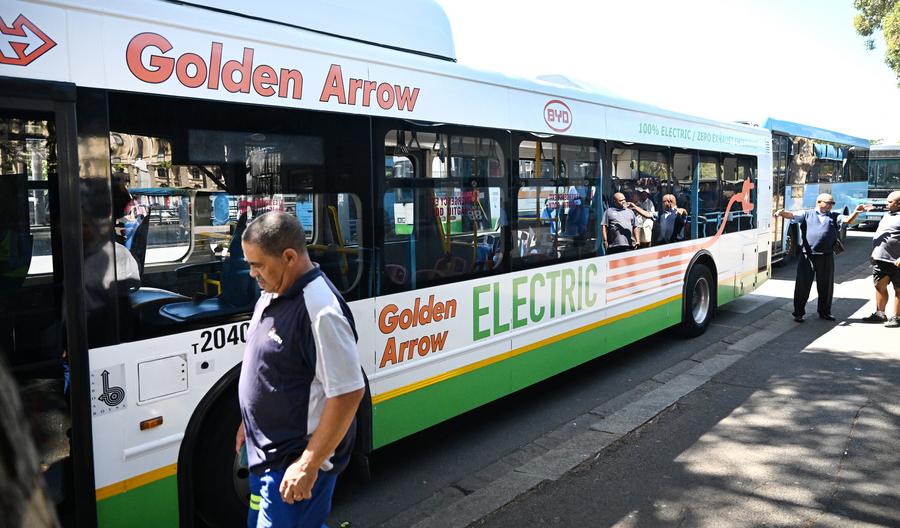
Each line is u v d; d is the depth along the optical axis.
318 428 2.37
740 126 9.59
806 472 4.43
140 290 3.00
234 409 3.40
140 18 2.99
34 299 2.83
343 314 2.46
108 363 2.89
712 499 4.08
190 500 3.22
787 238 16.41
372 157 4.10
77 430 2.79
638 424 5.42
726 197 9.19
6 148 2.79
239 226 3.40
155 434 3.07
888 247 8.98
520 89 5.34
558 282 5.85
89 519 2.84
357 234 4.03
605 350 6.61
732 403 5.89
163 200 3.08
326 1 4.14
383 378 4.24
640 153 7.08
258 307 2.52
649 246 7.33
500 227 5.16
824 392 6.13
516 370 5.39
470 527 3.81
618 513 3.94
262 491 2.45
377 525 3.89
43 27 2.69
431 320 4.57
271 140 3.54
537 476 4.48
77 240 2.78
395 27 4.56
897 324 8.92
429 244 4.54
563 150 5.86
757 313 10.13
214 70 3.27
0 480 0.80
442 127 4.61
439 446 5.11
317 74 3.76
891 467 4.48
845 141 21.05
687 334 8.43
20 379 2.80
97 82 2.84
